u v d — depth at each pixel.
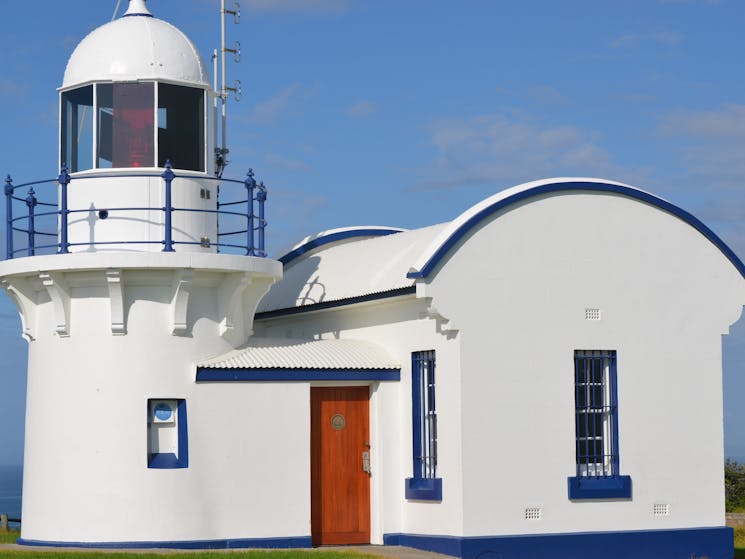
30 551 21.36
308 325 27.88
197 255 22.28
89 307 22.77
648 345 24.02
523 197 23.06
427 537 23.16
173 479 22.42
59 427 22.89
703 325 24.50
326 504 23.97
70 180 23.27
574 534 22.94
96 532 22.33
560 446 23.03
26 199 23.14
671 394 24.11
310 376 23.53
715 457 24.33
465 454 22.30
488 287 22.70
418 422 23.81
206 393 22.81
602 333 23.61
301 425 23.39
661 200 24.23
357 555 21.31
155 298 22.75
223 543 22.61
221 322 23.27
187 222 23.45
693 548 23.91
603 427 23.75
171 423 22.81
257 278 23.92
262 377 23.19
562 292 23.31
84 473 22.52
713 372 24.50
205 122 24.00
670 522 23.84
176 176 22.77
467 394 22.39
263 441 23.09
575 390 23.36
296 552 21.48
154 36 23.78
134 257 22.03
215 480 22.69
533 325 23.02
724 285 24.73
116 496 22.33
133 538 22.25
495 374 22.64
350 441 24.28
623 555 23.28
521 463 22.70
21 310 23.78
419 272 22.22
